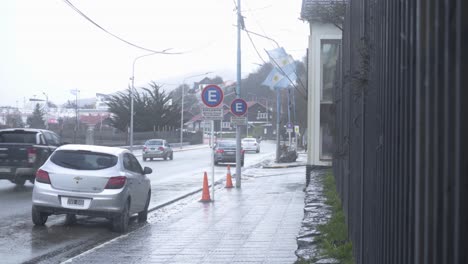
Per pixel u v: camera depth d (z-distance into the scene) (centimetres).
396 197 418
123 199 1265
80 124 8306
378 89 537
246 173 3316
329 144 2248
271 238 1122
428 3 299
